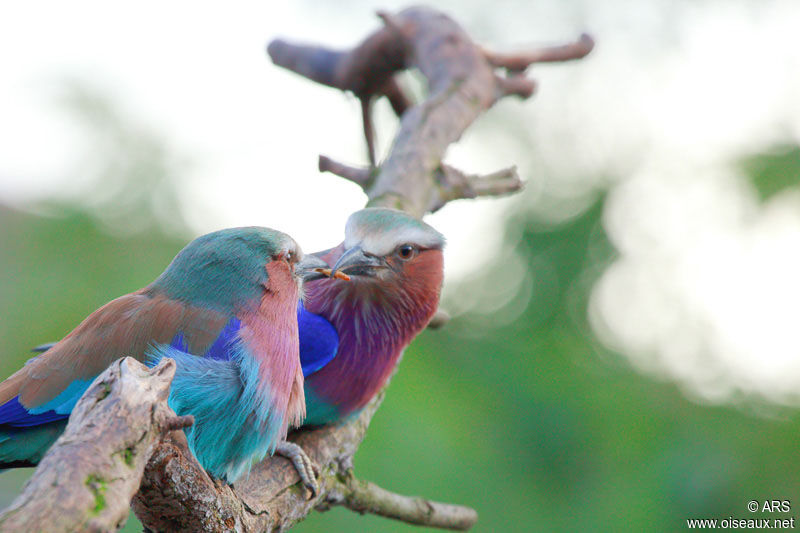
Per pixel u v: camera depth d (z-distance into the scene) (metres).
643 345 15.00
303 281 7.74
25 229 13.41
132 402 4.05
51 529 3.56
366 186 9.63
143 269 13.08
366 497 7.55
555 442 13.68
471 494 12.04
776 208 13.49
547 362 14.91
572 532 12.76
